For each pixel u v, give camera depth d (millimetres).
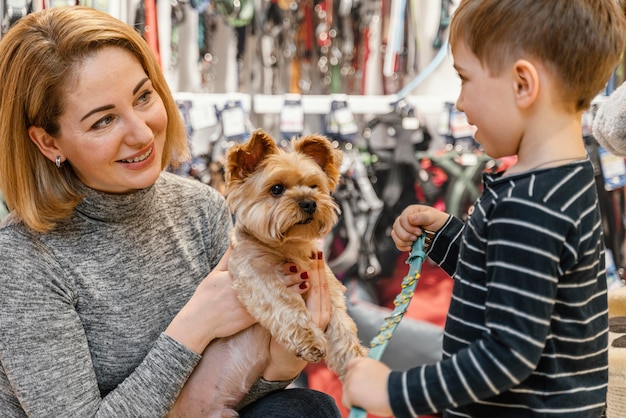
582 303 966
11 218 1434
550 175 934
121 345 1422
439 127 2672
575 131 988
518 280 895
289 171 1430
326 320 1373
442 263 1293
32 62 1281
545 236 896
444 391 913
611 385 1331
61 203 1360
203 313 1363
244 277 1361
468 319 997
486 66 975
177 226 1571
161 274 1491
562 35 925
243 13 2625
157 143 1422
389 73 2713
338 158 1552
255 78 2719
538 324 887
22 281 1303
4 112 1318
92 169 1338
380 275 2684
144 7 2471
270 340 1410
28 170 1348
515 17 938
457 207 2629
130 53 1370
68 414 1303
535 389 972
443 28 2754
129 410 1312
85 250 1402
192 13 2670
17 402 1375
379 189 2652
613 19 976
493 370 894
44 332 1303
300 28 2697
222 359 1430
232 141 2496
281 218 1389
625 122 1311
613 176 2627
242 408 1509
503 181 971
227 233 1688
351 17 2715
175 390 1346
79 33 1291
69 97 1281
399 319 1139
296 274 1382
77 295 1383
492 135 1004
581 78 954
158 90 1518
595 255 976
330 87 2730
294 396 1479
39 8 2236
